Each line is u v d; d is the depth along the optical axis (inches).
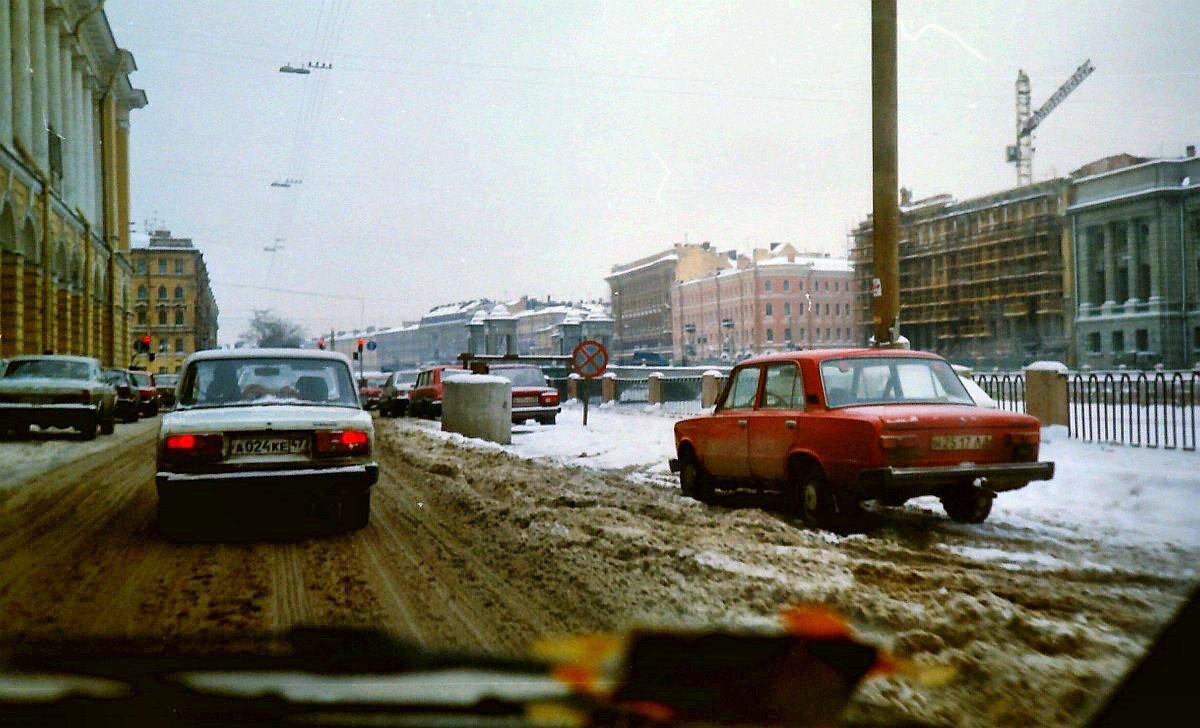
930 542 276.4
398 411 1354.6
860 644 143.6
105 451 650.2
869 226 3988.7
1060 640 168.1
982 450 286.7
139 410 1221.7
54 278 1679.4
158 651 136.1
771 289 4175.7
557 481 429.7
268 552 271.3
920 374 327.3
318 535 301.3
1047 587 215.6
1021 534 289.1
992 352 3361.2
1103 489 356.5
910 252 3772.1
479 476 456.1
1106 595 207.2
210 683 117.0
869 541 273.1
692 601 202.5
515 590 219.3
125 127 2815.0
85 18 1956.2
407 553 268.7
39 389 737.6
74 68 2060.8
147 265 4372.5
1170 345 2743.6
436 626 187.0
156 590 221.3
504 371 929.5
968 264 3516.2
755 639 136.8
